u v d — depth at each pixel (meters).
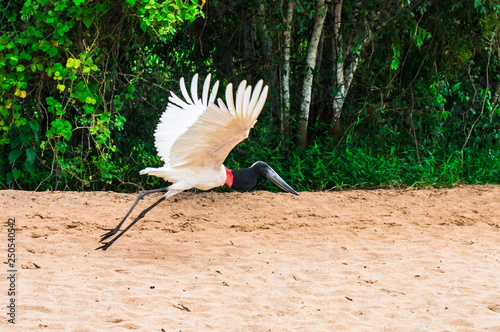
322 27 16.22
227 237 10.19
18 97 12.79
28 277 7.45
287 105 16.67
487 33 16.69
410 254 9.45
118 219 10.90
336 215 12.03
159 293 7.14
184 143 7.54
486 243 10.24
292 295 7.24
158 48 16.48
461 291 7.57
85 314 6.21
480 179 16.50
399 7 15.02
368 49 17.41
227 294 7.21
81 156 13.59
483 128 17.84
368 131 17.17
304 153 16.44
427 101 17.25
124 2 11.88
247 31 16.69
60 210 11.28
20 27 12.59
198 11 12.22
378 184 15.55
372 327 6.25
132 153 15.33
